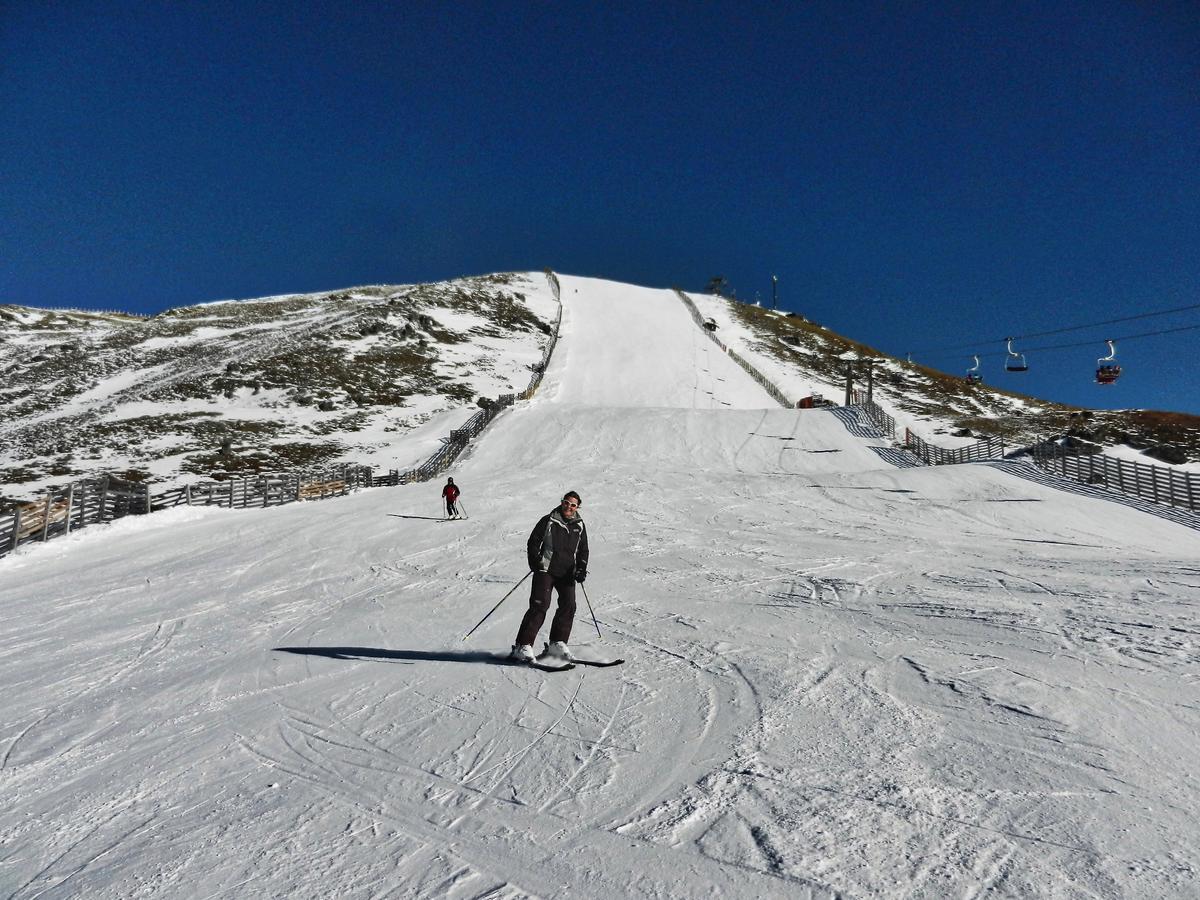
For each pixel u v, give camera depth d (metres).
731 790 3.14
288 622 8.21
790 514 19.94
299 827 3.06
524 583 10.17
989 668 4.76
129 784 3.75
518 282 105.38
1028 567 9.77
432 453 39.31
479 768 3.60
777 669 5.05
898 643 5.64
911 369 76.50
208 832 3.08
